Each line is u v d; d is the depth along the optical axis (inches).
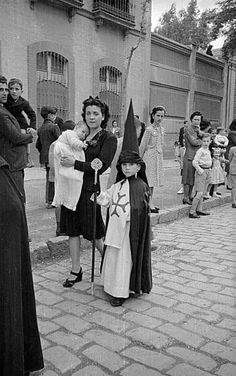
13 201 88.1
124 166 142.6
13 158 161.8
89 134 155.5
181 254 200.1
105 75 586.2
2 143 160.1
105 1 553.9
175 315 134.3
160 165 263.1
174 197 340.5
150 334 121.9
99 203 146.0
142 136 254.5
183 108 798.5
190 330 124.5
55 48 499.5
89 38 545.6
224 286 159.3
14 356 88.3
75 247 157.3
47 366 105.4
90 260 186.9
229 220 280.5
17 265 88.5
